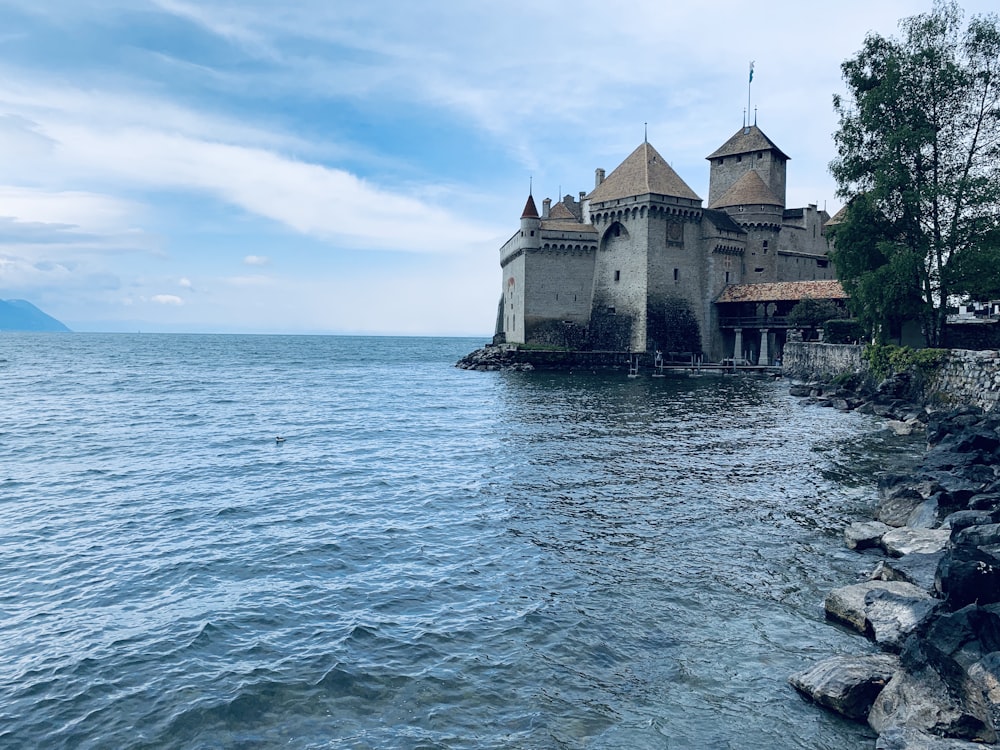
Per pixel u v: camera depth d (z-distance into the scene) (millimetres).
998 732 7109
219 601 12359
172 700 9086
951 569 9688
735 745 8008
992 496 14695
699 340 77812
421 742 8164
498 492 20469
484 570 13859
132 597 12594
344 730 8438
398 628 11195
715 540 15617
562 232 79375
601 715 8695
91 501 19531
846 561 14031
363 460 25766
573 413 40031
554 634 10938
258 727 8508
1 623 11500
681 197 75812
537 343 79312
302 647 10555
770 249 80312
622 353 76062
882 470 23062
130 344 195250
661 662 10008
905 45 35844
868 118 35875
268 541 15789
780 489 20562
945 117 34938
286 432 33125
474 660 10117
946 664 7879
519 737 8242
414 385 63094
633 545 15336
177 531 16609
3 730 8438
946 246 34188
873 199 34969
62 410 42531
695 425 34500
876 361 40656
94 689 9375
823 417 37125
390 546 15422
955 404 32031
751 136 84812
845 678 8633
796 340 65062
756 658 10047
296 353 147875
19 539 15984
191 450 28031
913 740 7223
